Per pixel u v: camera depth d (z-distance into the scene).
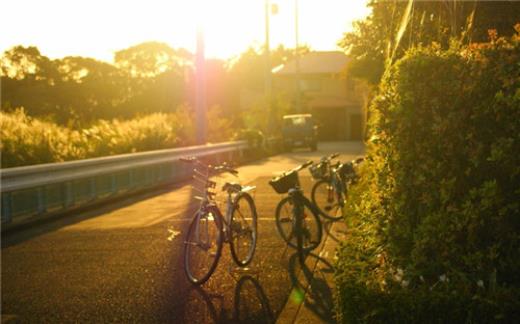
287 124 38.09
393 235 4.97
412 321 4.12
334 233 10.20
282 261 8.29
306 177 19.98
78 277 7.57
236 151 30.08
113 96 51.59
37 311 6.22
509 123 4.48
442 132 4.72
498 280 4.43
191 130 25.67
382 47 14.84
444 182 4.65
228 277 7.48
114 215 12.71
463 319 4.04
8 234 10.73
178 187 18.38
